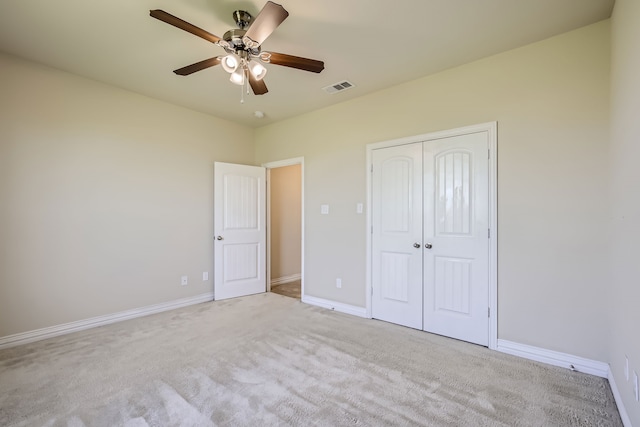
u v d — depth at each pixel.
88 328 3.15
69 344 2.76
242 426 1.69
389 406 1.87
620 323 1.84
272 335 2.97
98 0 1.99
